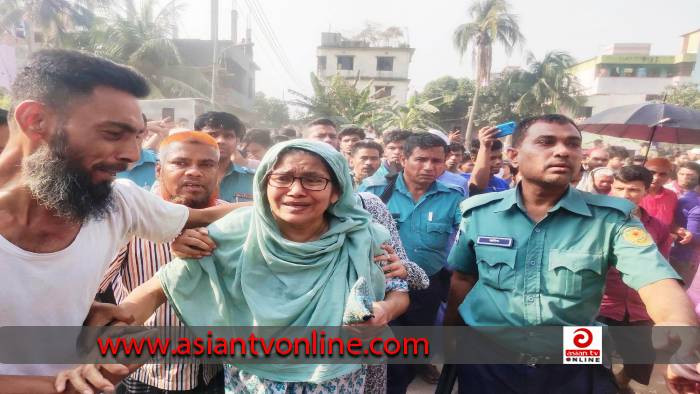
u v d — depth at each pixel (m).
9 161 1.24
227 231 1.64
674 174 7.45
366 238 1.67
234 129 3.47
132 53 20.72
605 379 1.80
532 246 1.84
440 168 3.28
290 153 1.52
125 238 1.63
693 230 4.31
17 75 1.23
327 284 1.58
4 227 1.23
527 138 1.85
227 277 1.63
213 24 13.38
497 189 4.34
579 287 1.74
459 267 2.19
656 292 1.52
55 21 19.72
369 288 1.60
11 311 1.26
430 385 3.32
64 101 1.18
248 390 1.61
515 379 1.88
